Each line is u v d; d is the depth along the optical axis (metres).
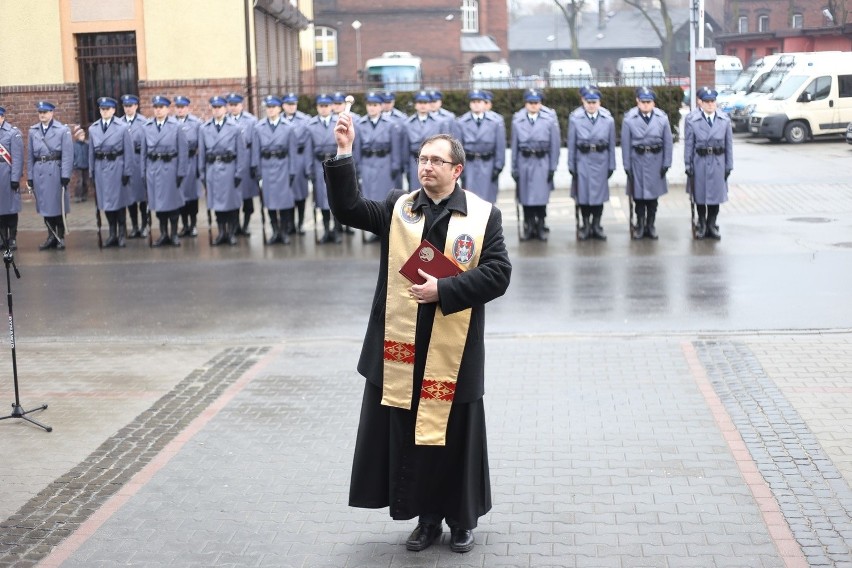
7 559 5.91
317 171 16.22
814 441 7.30
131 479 7.06
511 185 22.53
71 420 8.30
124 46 21.86
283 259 15.20
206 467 7.24
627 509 6.33
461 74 33.56
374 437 5.80
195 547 6.02
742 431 7.56
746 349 9.66
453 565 5.71
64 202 16.58
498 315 11.23
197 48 21.39
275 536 6.15
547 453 7.27
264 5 22.86
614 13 82.00
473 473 5.77
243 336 10.84
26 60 21.94
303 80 33.22
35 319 11.83
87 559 5.89
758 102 32.34
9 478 7.13
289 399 8.70
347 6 61.25
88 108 22.16
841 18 58.03
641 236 15.70
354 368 9.53
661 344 9.93
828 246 14.55
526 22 84.00
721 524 6.08
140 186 17.14
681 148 21.55
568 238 16.06
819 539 5.85
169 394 8.95
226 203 16.47
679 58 79.06
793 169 23.42
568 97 24.20
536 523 6.19
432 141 5.63
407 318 5.62
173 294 12.95
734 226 16.47
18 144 16.28
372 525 6.28
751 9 70.12
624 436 7.55
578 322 10.84
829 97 30.91
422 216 5.66
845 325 10.39
